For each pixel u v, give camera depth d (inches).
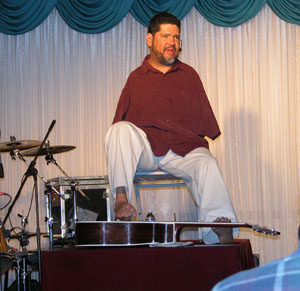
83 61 198.5
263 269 29.6
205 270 99.5
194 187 136.1
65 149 165.6
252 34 198.2
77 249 104.2
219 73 197.3
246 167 194.9
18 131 196.4
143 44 197.6
